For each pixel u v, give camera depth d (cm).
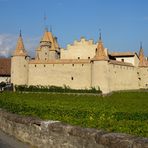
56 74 10962
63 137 1403
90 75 10706
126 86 11762
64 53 12650
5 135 2023
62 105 3834
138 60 12850
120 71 11375
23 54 11369
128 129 1341
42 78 11106
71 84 10831
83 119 1783
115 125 1466
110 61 10850
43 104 3859
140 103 5006
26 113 2236
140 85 12781
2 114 2211
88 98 7194
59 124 1462
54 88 10506
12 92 8806
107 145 1113
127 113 2553
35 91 10350
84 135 1259
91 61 10756
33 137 1680
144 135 1209
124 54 12569
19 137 1859
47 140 1534
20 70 11331
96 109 3102
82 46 12456
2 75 12875
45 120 1630
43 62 11131
